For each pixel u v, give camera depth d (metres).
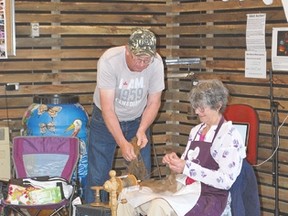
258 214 2.99
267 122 4.30
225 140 2.92
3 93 4.69
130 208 3.18
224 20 4.62
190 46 5.01
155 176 5.12
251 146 3.92
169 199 2.92
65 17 4.81
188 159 3.08
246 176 2.97
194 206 2.91
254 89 4.39
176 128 5.25
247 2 4.38
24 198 3.53
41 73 4.79
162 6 5.14
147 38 3.32
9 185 3.60
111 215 3.10
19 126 4.76
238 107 4.02
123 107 3.75
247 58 4.42
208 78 4.83
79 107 4.43
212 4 4.72
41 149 3.95
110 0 4.96
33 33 4.71
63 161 3.94
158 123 5.23
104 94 3.61
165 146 5.27
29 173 3.90
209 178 2.89
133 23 5.07
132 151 3.48
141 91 3.71
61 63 4.85
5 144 4.49
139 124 3.93
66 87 4.89
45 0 4.73
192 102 3.02
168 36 5.20
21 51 4.70
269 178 4.33
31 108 4.37
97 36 4.95
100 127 3.90
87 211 3.16
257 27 4.30
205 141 3.03
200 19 4.86
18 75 4.72
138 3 5.06
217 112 3.01
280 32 4.12
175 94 5.21
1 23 4.61
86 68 4.94
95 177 3.96
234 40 4.54
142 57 3.33
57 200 3.55
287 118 4.16
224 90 3.00
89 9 4.89
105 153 3.95
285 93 4.15
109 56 3.55
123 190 3.16
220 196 2.96
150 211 2.93
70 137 3.99
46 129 4.24
